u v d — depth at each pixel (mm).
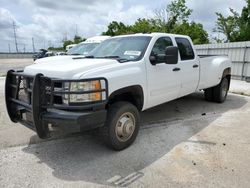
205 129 5117
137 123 4285
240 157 3861
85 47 10648
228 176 3324
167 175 3352
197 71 6098
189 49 5902
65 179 3254
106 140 3926
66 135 4723
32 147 4211
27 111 3707
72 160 3766
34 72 3984
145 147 4227
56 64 4090
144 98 4531
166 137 4672
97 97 3510
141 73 4344
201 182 3186
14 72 4051
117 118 3900
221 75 7141
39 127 3463
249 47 13078
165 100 5234
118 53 4832
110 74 3805
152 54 4703
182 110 6609
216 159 3799
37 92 3367
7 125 5289
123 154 3971
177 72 5312
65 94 3438
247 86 11203
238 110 6676
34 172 3410
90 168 3533
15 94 3957
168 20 29922
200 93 8984
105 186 3109
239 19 35531
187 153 4004
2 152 3998
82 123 3330
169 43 5293
